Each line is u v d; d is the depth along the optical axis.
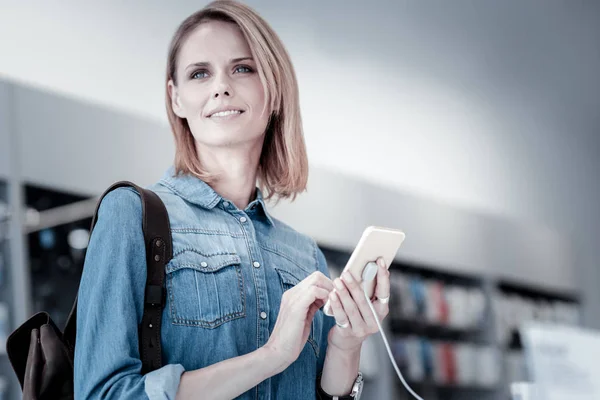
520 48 7.14
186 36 1.73
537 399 2.32
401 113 5.87
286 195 1.85
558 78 7.55
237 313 1.53
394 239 1.53
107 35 4.04
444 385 5.51
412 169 5.88
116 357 1.39
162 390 1.34
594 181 7.98
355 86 5.54
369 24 5.75
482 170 6.57
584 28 7.83
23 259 3.22
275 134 1.80
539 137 7.31
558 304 7.02
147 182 3.71
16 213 3.22
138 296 1.46
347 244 4.86
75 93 3.85
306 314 1.47
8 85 3.29
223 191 1.70
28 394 1.46
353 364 1.70
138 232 1.48
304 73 5.20
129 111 4.06
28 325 1.61
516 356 6.15
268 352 1.45
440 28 6.35
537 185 7.19
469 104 6.54
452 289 5.85
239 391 1.42
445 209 5.75
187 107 1.69
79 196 3.56
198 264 1.52
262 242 1.69
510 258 6.32
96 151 3.54
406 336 5.46
